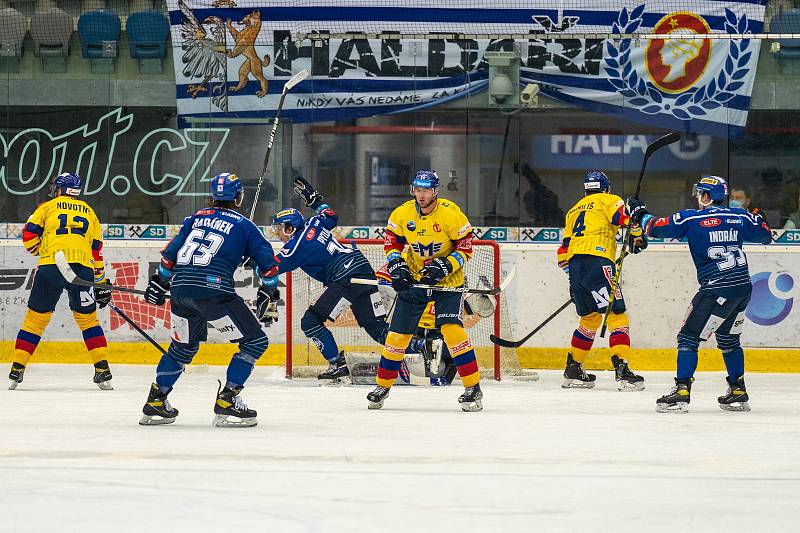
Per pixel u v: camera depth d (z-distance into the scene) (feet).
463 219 81.10
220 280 68.90
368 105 115.14
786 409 83.51
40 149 116.06
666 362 113.19
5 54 115.75
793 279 113.09
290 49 115.34
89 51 115.75
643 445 63.67
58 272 92.02
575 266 98.27
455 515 45.24
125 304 114.73
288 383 99.09
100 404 82.28
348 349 108.37
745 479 53.62
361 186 115.44
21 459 57.77
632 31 115.34
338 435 66.69
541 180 114.93
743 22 115.65
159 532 42.19
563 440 65.46
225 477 52.65
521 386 99.14
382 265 113.19
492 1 115.75
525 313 114.11
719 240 81.56
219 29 115.44
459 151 115.14
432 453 59.93
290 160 115.75
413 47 115.14
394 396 89.61
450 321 80.18
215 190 70.90
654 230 84.12
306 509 46.09
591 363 114.21
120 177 115.96
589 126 114.93
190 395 89.30
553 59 114.83
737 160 114.83
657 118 114.93
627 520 44.75
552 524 43.93
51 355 114.83
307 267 97.09
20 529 42.52
